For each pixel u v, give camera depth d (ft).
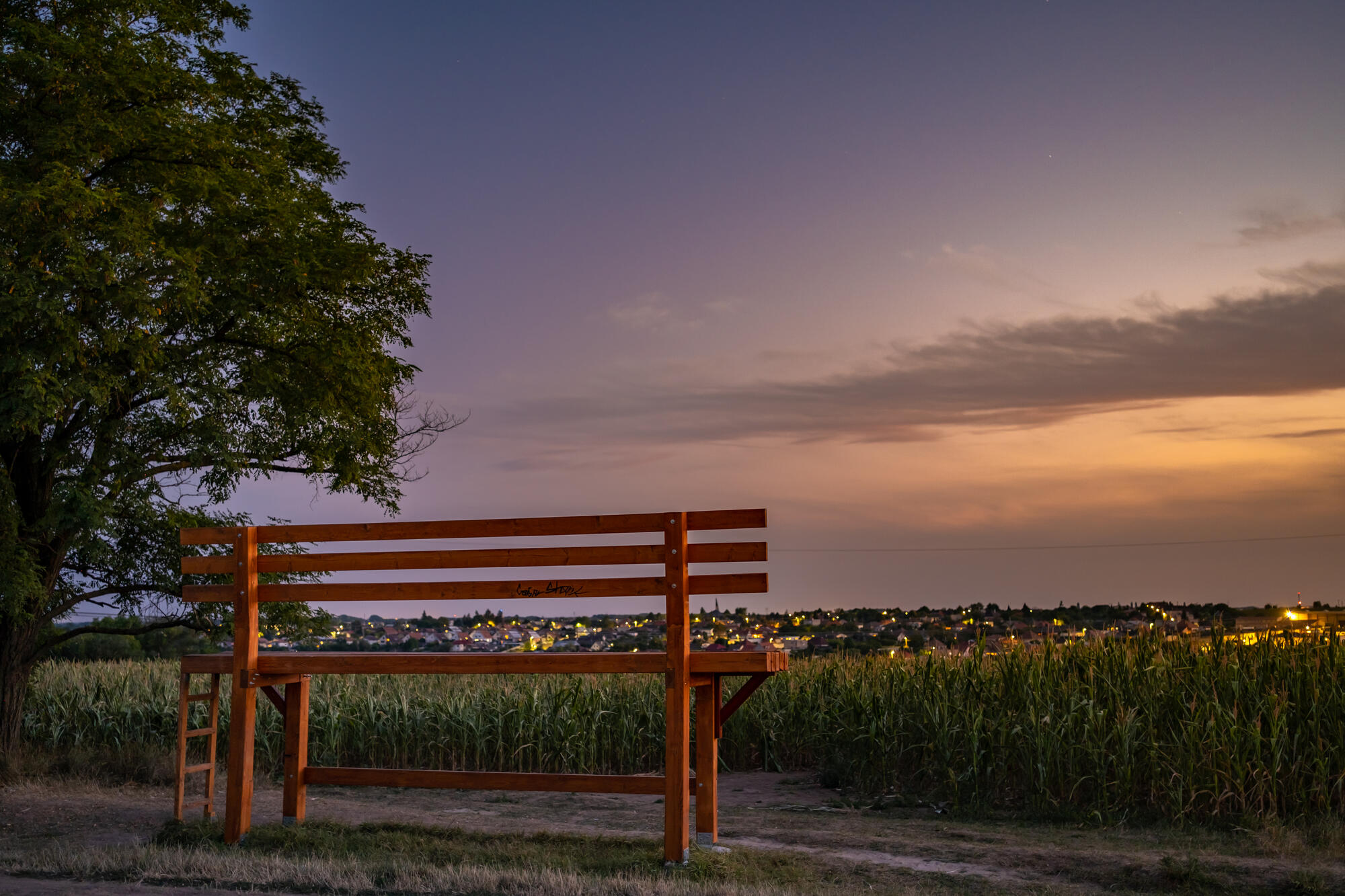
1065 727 42.68
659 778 31.14
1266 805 38.29
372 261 62.34
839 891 28.07
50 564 56.59
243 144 61.72
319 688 63.62
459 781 33.71
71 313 49.01
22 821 38.99
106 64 53.01
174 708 63.41
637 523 31.42
